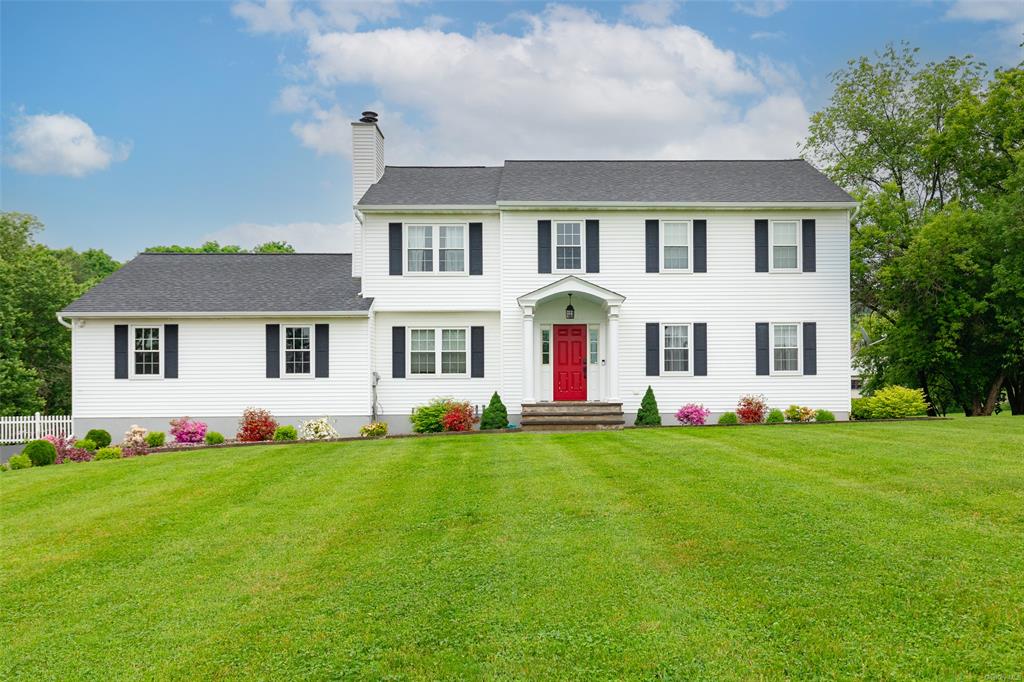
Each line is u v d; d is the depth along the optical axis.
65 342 32.91
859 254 28.23
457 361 22.91
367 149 24.33
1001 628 5.93
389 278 22.81
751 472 11.49
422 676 5.74
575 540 8.51
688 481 11.05
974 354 26.75
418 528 9.34
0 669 6.12
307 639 6.41
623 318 22.69
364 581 7.61
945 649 5.70
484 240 22.89
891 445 13.75
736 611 6.47
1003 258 23.36
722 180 24.12
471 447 15.84
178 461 15.10
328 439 19.83
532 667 5.77
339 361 22.33
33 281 31.83
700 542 8.19
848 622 6.17
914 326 26.05
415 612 6.80
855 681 5.37
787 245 22.89
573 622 6.44
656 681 5.51
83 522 10.31
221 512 10.60
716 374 22.69
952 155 28.16
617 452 14.26
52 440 18.44
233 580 7.85
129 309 21.94
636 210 22.70
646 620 6.39
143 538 9.48
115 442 22.00
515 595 7.04
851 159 31.02
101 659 6.23
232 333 22.31
